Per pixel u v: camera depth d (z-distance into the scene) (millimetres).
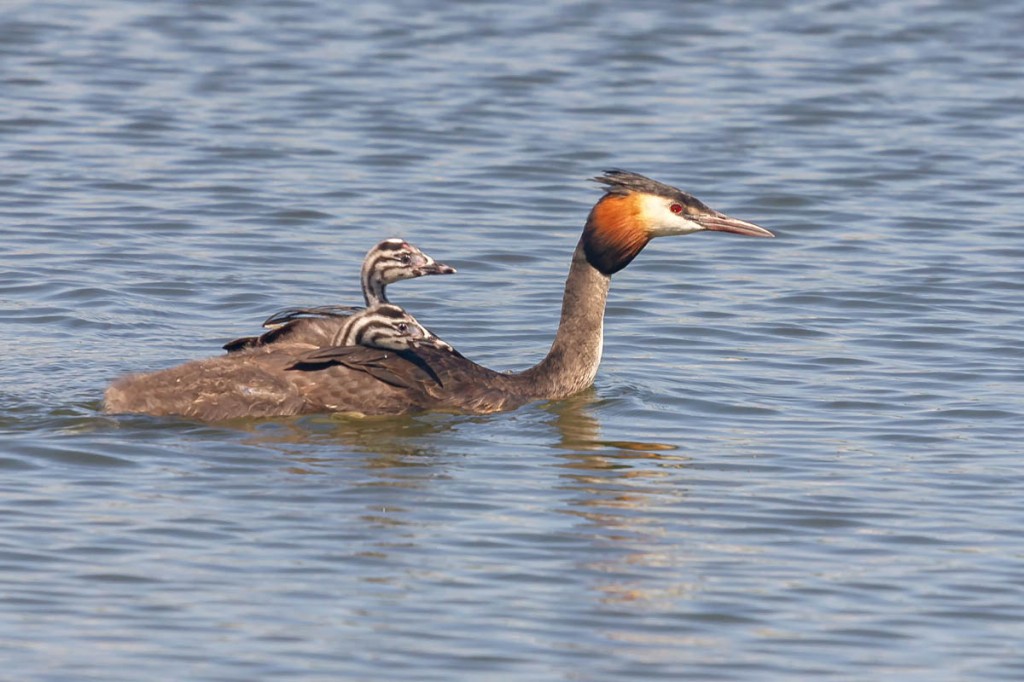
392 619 11414
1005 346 18016
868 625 11555
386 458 14500
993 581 12289
